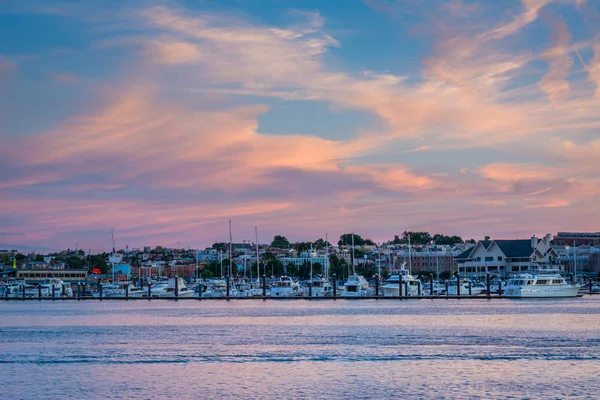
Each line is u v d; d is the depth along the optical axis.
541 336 112.12
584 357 90.25
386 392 72.00
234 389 73.69
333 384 75.56
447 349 98.19
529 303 193.25
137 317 161.12
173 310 184.50
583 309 169.00
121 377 79.94
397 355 93.19
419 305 189.25
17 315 170.75
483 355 92.50
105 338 116.19
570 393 71.00
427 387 73.94
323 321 143.00
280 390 73.12
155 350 100.12
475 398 69.56
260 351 98.06
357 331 122.19
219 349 100.44
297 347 101.69
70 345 106.88
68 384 76.50
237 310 180.50
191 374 81.38
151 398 70.56
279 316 157.75
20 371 84.00
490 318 145.12
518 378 77.69
